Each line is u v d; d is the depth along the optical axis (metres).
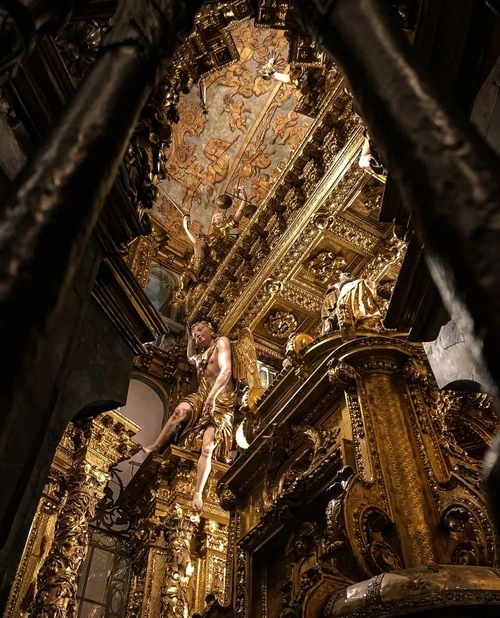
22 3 1.31
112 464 8.29
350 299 5.88
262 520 4.97
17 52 1.33
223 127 12.94
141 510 8.87
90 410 2.54
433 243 0.83
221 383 9.38
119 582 8.43
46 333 0.86
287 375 6.16
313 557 4.31
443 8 2.07
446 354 2.65
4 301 0.83
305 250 9.39
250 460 5.75
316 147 9.45
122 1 1.32
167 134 2.99
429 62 2.20
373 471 4.16
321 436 5.08
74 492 7.48
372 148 3.15
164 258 12.98
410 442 4.43
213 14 6.90
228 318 10.51
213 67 7.34
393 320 2.79
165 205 13.28
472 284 0.75
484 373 0.71
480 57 2.12
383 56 1.06
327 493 4.49
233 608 4.95
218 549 8.25
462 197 0.83
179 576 7.62
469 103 2.22
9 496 1.64
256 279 10.12
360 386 4.86
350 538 3.65
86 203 1.00
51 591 6.43
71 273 0.94
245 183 12.75
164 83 3.21
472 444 5.64
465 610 2.83
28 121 2.16
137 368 11.31
